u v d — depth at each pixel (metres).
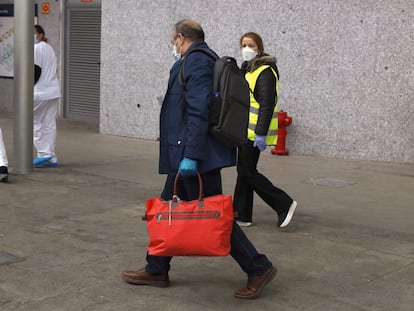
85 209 7.29
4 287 4.94
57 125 14.77
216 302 4.75
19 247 5.90
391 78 10.08
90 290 4.91
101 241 6.13
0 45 16.92
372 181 9.06
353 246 6.12
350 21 10.33
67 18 15.70
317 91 10.75
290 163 10.31
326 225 6.84
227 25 11.59
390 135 10.19
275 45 11.09
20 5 8.91
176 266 5.48
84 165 9.97
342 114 10.55
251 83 6.40
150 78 12.74
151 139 12.84
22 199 7.67
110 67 13.31
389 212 7.42
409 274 5.39
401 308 4.68
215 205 4.46
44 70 9.44
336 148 10.67
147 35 12.70
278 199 6.59
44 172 9.30
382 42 10.09
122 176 9.18
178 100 4.64
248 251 4.77
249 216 6.73
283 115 10.84
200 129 4.50
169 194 4.87
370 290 5.02
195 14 11.97
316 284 5.13
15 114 9.05
